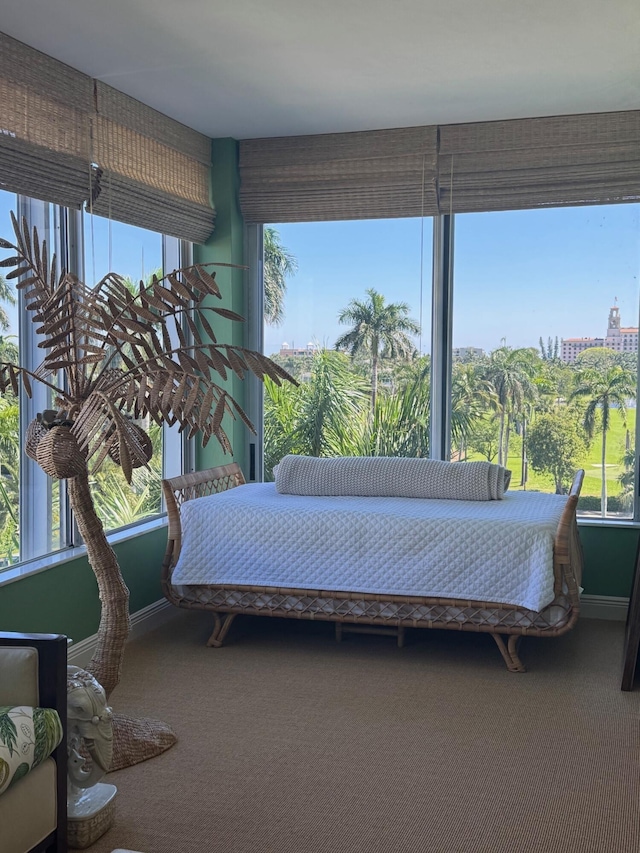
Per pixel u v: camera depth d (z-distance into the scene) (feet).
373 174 14.90
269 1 9.43
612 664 11.93
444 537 11.41
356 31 10.32
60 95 11.25
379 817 7.63
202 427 7.75
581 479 11.90
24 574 10.39
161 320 8.36
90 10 9.61
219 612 12.55
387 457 14.23
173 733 9.34
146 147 13.42
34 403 11.21
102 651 8.88
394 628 13.57
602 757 8.88
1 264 8.13
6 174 10.16
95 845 7.20
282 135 15.17
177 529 12.45
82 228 12.07
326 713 10.09
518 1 9.47
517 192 14.37
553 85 12.42
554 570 11.07
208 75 11.89
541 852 7.06
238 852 7.07
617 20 10.00
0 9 9.55
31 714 6.23
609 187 13.96
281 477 13.50
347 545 11.76
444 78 12.09
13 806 5.85
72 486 8.67
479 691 10.84
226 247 15.49
